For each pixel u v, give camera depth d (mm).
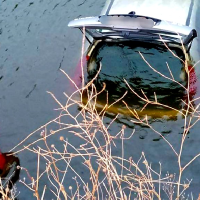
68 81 8562
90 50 8312
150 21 7195
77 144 7430
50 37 9977
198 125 7445
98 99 7914
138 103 7785
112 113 7719
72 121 7820
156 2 8617
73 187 6805
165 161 7086
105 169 4523
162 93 7836
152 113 7648
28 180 6859
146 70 7961
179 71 7879
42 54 9500
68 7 10844
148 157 7168
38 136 7672
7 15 10859
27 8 10992
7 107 8289
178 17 8391
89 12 10641
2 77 9023
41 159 7219
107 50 8141
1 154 7043
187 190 6637
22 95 8531
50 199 6672
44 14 10719
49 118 7973
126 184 6676
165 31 7121
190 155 7113
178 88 7824
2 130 7840
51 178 6922
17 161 7160
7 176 6832
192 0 8836
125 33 7367
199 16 8688
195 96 7758
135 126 7551
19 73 9062
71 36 9891
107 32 7664
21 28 10383
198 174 6855
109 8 8633
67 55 9359
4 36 10203
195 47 8219
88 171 6996
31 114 8102
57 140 7547
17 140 7637
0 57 9578
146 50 7898
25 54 9562
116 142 7363
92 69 8234
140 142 7352
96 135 7453
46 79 8789
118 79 8023
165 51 7816
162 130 7465
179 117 7586
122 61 8062
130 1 8688
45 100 8336
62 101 8219
